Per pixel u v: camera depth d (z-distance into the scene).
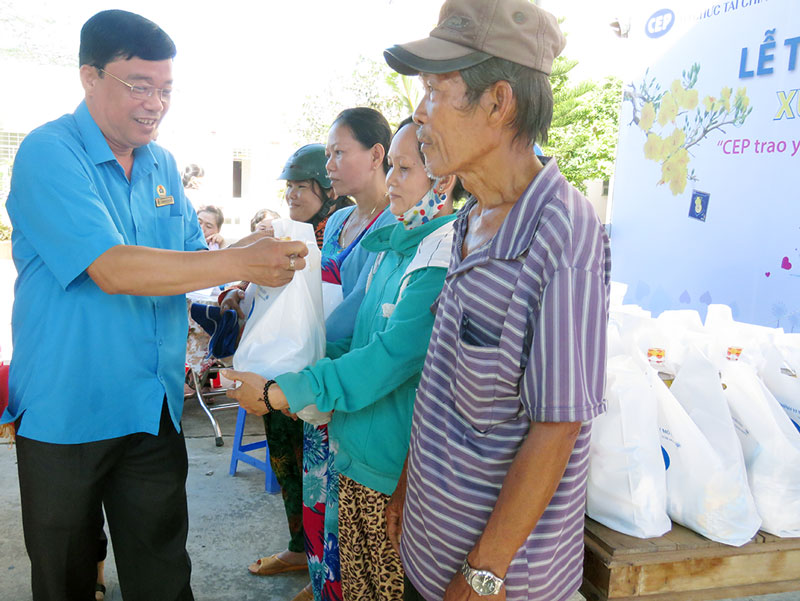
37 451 1.57
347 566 1.71
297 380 1.47
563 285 0.92
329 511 1.82
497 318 1.01
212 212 4.79
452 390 1.12
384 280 1.63
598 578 1.26
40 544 1.63
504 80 0.98
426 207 1.54
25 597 2.30
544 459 0.95
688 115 3.47
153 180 1.74
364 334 1.66
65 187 1.45
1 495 3.01
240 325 2.12
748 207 3.13
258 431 3.95
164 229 1.76
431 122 1.03
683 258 3.56
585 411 0.92
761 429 1.33
